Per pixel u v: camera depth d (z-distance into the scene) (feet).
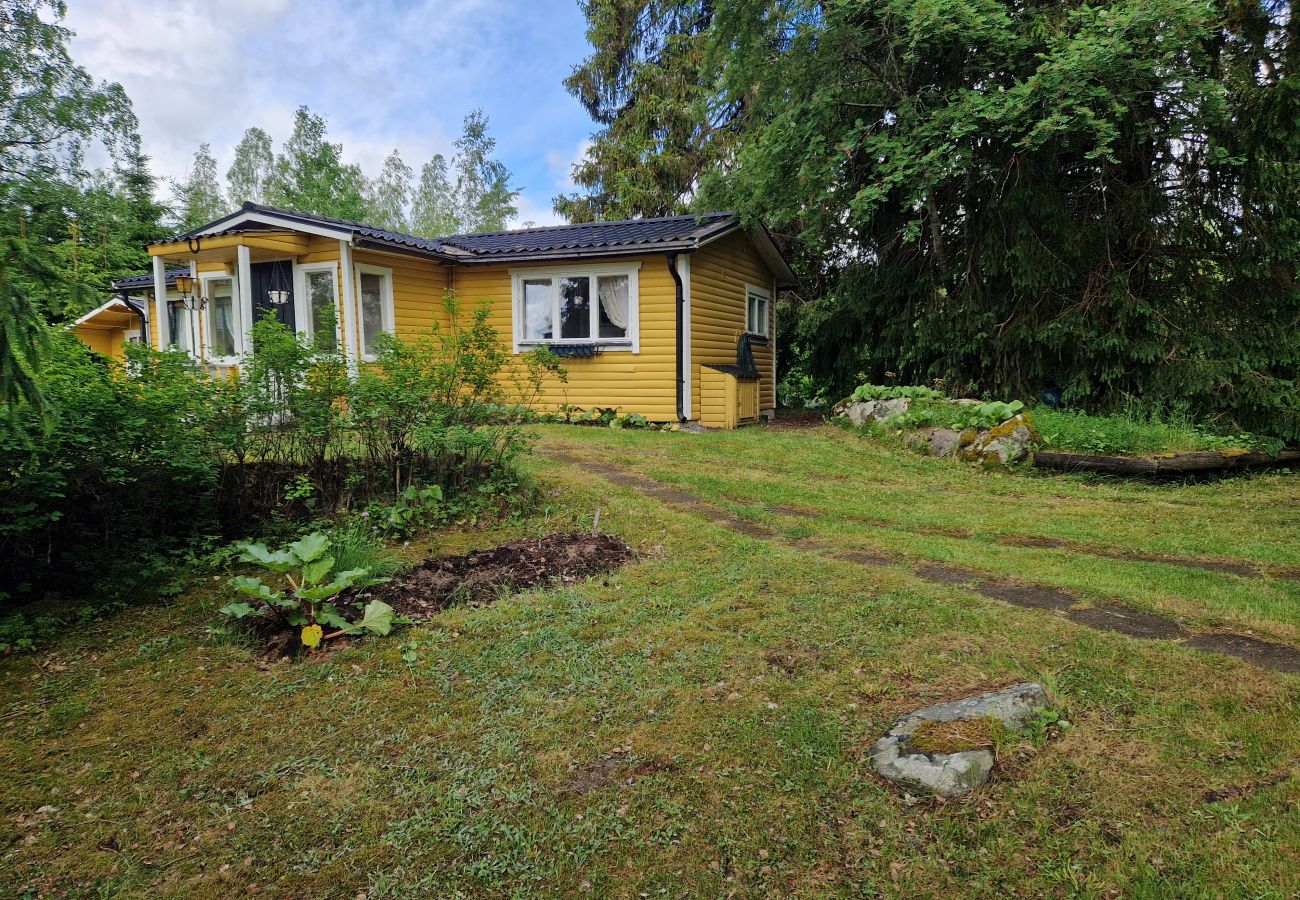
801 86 38.27
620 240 36.52
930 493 23.63
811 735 8.59
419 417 18.93
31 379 10.69
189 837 7.29
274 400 17.42
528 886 6.53
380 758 8.47
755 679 9.98
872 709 9.16
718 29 41.09
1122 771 7.72
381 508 17.29
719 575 14.32
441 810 7.54
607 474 24.39
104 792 8.01
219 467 16.11
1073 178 33.73
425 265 38.55
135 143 72.33
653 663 10.52
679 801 7.56
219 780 8.16
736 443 31.14
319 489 17.56
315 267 35.14
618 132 78.69
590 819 7.34
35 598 12.98
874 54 36.88
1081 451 27.22
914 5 31.55
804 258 56.13
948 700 9.23
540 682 10.09
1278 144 29.17
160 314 37.40
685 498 21.70
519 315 38.50
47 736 9.09
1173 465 24.95
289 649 11.30
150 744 8.87
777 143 38.11
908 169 33.22
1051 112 29.50
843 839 7.00
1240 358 29.27
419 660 10.84
